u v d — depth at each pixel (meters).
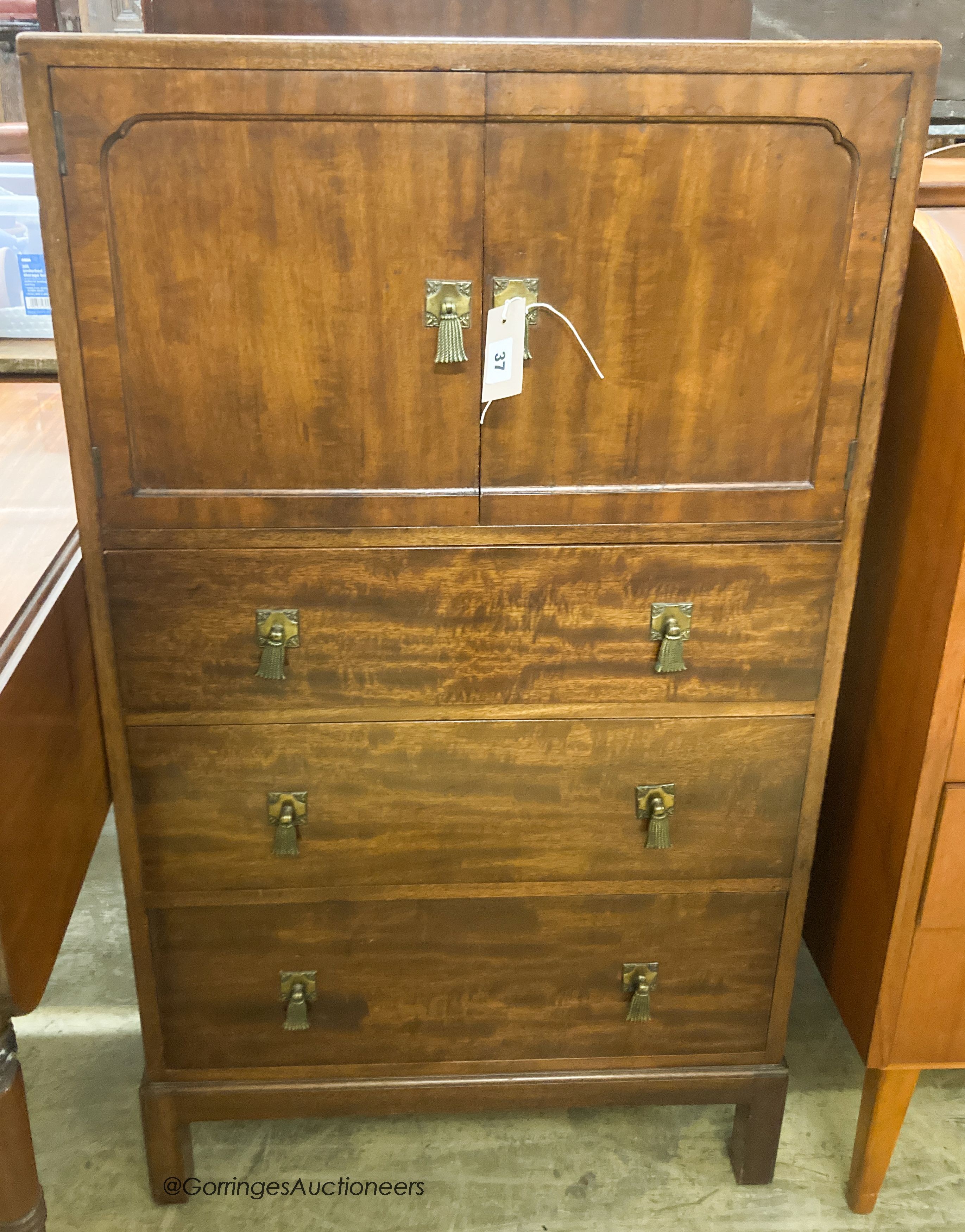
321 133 0.99
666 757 1.27
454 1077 1.42
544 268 1.06
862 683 1.37
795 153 1.03
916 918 1.28
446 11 1.11
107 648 1.17
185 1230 1.41
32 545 1.17
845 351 1.11
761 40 1.30
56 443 1.45
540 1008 1.40
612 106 0.99
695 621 1.21
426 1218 1.43
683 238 1.05
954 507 1.13
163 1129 1.40
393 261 1.04
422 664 1.21
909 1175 1.51
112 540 1.13
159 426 1.09
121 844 1.26
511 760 1.26
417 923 1.34
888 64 0.99
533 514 1.15
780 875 1.34
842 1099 1.63
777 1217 1.44
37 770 1.04
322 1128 1.57
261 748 1.23
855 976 1.40
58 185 0.99
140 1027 1.69
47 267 1.02
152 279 1.03
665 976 1.39
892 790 1.29
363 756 1.25
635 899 1.34
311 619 1.18
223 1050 1.39
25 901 0.99
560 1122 1.59
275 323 1.06
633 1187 1.48
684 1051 1.43
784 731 1.27
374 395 1.09
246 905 1.31
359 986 1.37
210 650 1.18
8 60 1.72
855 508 1.17
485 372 1.09
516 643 1.21
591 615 1.20
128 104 0.97
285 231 1.02
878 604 1.32
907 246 1.07
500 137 1.00
